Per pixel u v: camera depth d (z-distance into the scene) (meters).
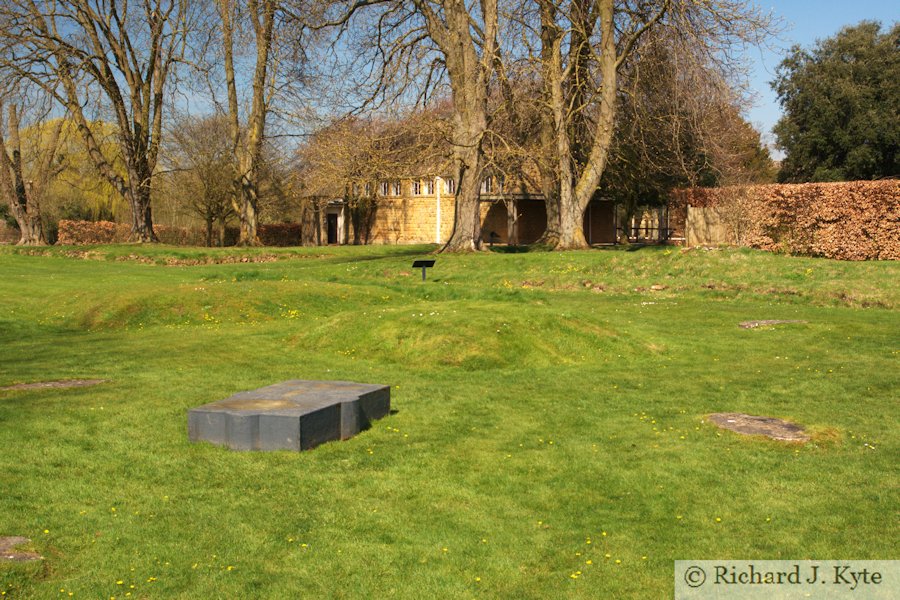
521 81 34.06
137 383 11.23
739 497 7.21
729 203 35.31
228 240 62.47
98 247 41.94
